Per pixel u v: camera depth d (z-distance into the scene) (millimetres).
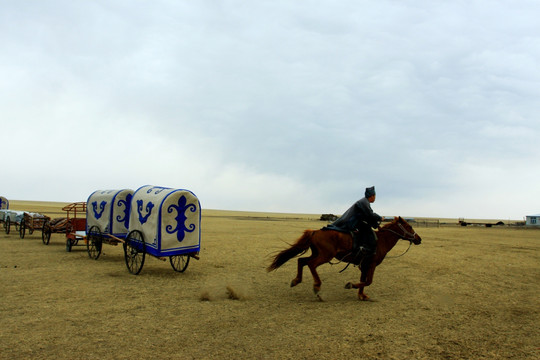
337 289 11555
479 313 8906
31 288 10594
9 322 7559
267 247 22750
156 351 6223
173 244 12359
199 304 9328
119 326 7469
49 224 21594
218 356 6062
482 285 12297
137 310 8648
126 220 15664
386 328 7637
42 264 14836
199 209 12898
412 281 12898
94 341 6613
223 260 17219
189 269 14578
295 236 31859
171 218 12320
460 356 6230
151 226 12508
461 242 29812
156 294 10266
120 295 10039
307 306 9359
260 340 6828
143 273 13398
